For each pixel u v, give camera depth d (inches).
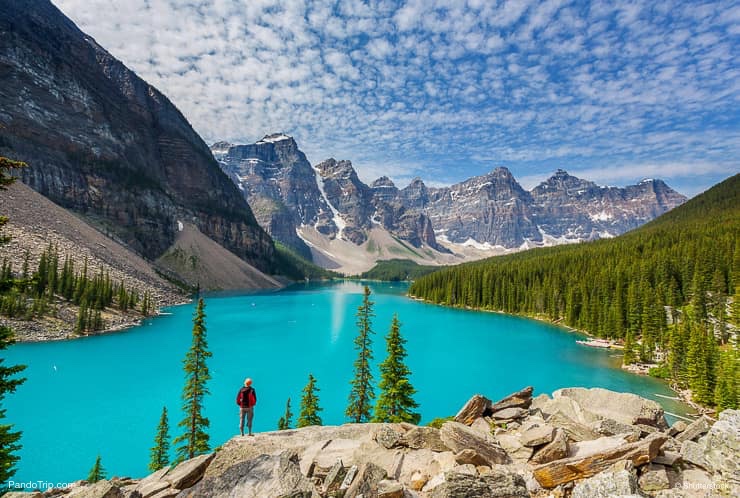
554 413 647.8
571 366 2962.6
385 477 470.6
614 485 391.5
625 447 470.3
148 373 2498.8
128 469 1384.1
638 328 3715.6
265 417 1899.6
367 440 613.0
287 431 667.4
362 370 1595.7
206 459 540.4
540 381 2586.1
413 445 566.9
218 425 1788.9
